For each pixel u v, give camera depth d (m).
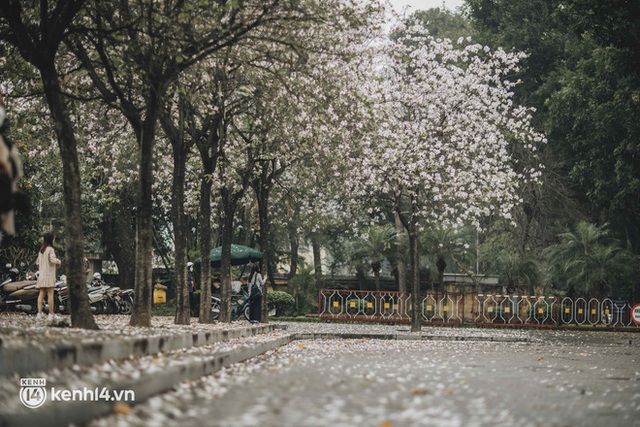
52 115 18.42
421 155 34.75
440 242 50.00
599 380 14.41
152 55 21.23
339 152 31.91
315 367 14.91
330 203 43.72
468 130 37.44
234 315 42.09
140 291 21.08
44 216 45.44
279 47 23.91
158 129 32.81
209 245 30.81
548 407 10.04
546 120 54.38
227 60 24.52
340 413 8.48
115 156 32.97
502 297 45.22
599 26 41.78
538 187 55.12
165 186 41.09
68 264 18.34
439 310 45.16
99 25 20.44
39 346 9.82
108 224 52.53
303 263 59.00
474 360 18.70
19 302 32.03
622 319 45.91
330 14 22.27
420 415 8.42
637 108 43.31
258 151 32.94
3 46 22.03
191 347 16.73
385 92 34.81
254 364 15.68
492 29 61.53
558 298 45.28
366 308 45.22
